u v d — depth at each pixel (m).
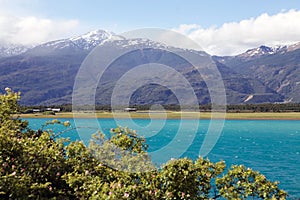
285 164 28.81
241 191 7.62
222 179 7.74
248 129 55.16
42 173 6.26
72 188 6.34
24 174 5.78
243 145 39.84
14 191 5.27
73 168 6.48
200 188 6.93
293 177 23.73
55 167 6.45
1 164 5.87
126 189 5.50
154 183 6.02
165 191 5.99
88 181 5.82
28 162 6.19
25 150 6.27
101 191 5.44
